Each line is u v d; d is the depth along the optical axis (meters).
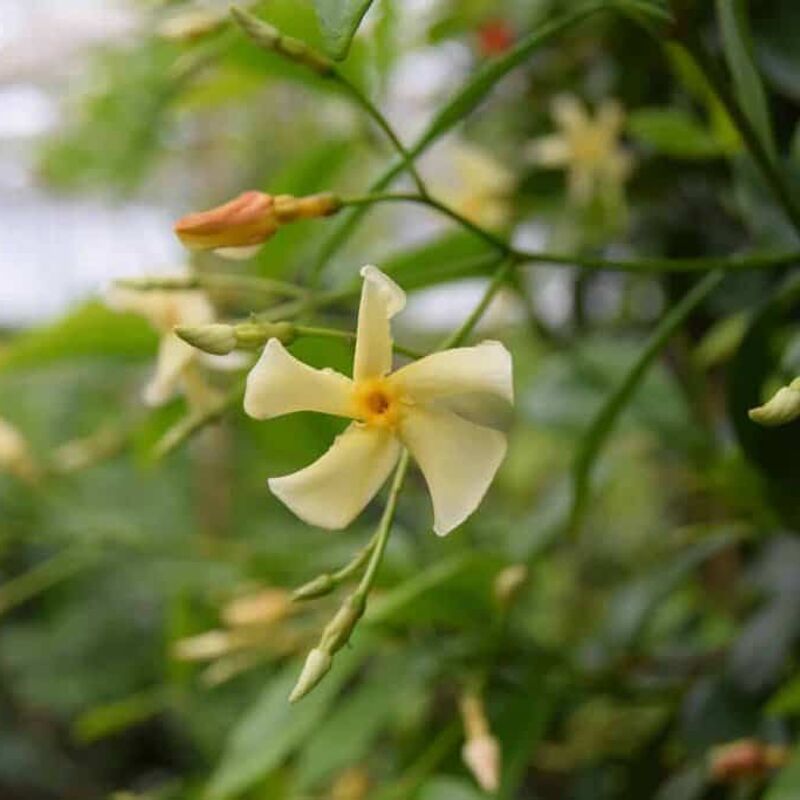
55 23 0.66
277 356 0.22
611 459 0.40
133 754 0.72
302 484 0.22
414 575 0.31
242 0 0.28
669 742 0.33
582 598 0.51
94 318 0.31
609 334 0.38
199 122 0.66
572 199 0.36
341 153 0.33
